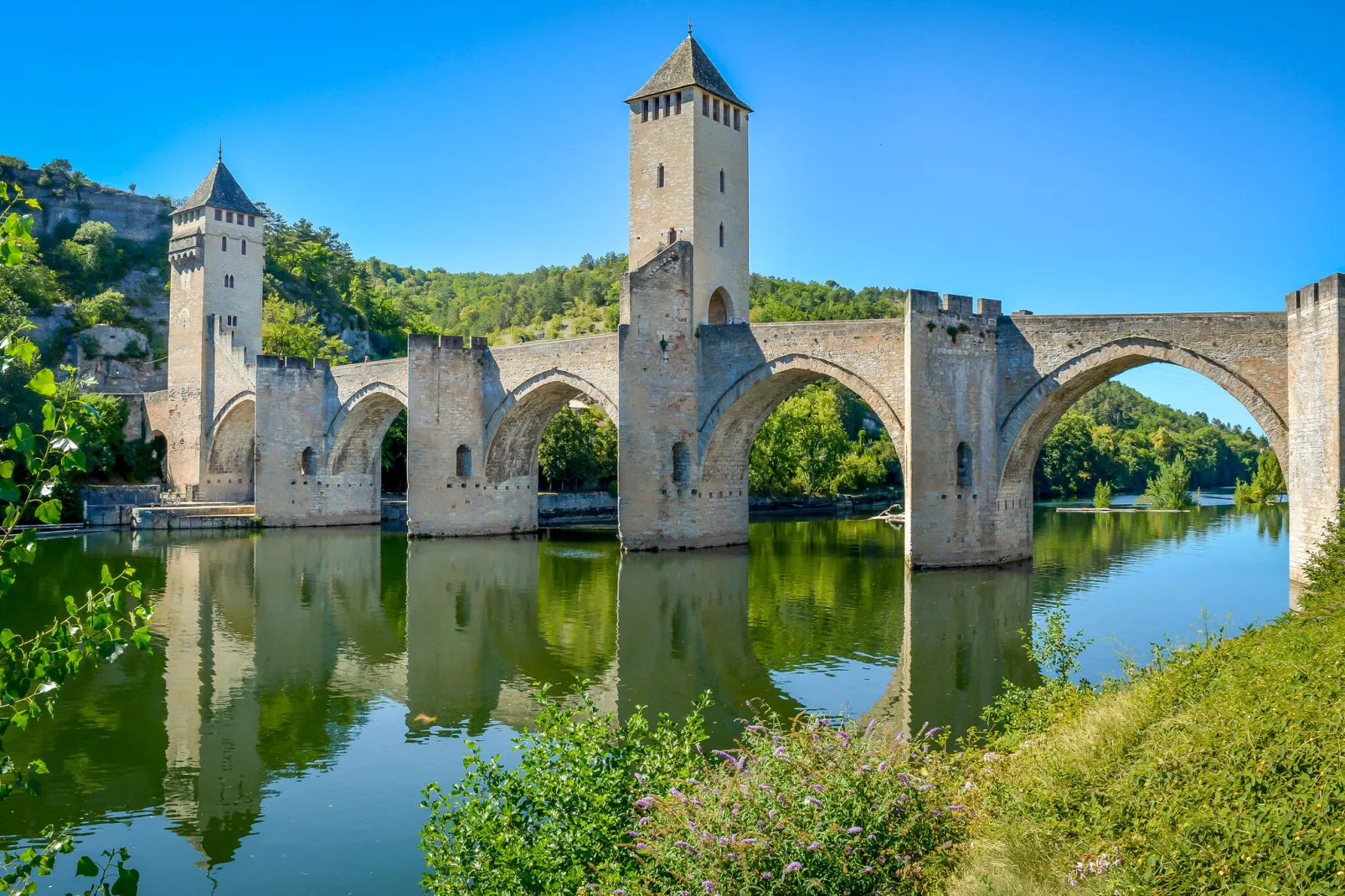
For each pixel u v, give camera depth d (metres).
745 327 51.69
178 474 85.81
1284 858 8.44
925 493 44.41
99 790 19.48
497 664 29.47
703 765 13.88
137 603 38.97
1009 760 13.98
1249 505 101.50
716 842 10.08
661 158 55.31
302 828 17.59
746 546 56.69
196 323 84.00
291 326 115.56
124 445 87.19
